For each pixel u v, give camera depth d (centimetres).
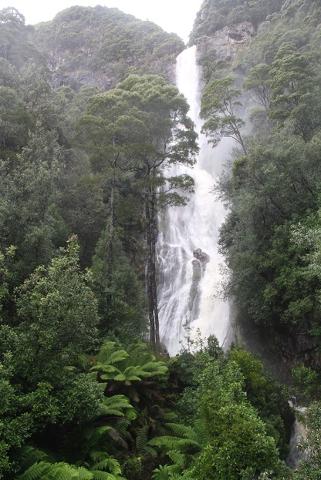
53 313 1156
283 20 5734
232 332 2994
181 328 3294
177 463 1199
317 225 1931
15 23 7900
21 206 1753
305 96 2873
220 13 7962
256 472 1003
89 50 9275
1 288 1260
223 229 3147
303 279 2055
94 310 1257
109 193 3234
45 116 3247
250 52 5319
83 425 1216
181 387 1756
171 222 4184
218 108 3428
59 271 1234
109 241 2405
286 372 2428
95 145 2353
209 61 6931
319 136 2356
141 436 1323
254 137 3042
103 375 1434
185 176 2630
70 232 2694
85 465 1118
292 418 1698
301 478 964
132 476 1203
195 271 3591
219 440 1066
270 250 2314
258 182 2378
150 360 1652
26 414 1016
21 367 1134
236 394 1273
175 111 2616
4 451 921
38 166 2058
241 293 2550
